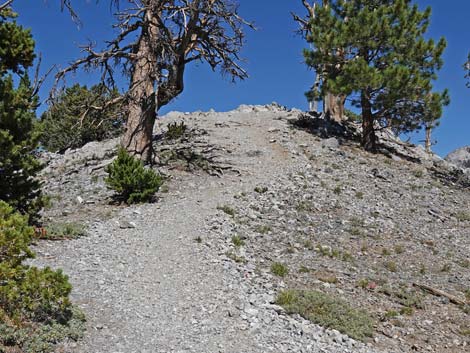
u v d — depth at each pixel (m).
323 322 9.98
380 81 26.27
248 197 19.28
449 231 18.50
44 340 7.25
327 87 28.30
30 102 13.02
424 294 12.57
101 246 12.91
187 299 10.20
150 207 17.28
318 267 13.48
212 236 14.52
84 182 21.05
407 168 27.44
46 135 36.28
